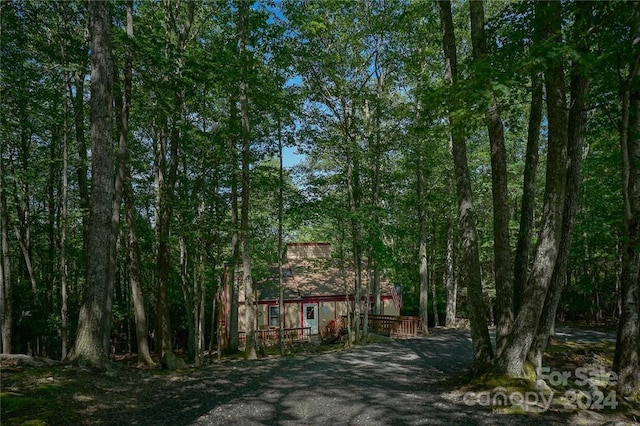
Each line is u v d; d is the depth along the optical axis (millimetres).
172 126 14000
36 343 19547
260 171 16531
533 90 9172
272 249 21109
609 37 8148
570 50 6016
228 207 18406
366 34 18453
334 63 18516
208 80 13328
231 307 20344
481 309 8852
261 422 6414
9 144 15188
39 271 22578
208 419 6570
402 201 22781
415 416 6527
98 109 9531
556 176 7586
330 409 7027
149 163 18000
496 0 17438
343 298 27859
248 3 15445
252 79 15086
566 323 25156
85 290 9531
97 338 9492
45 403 6754
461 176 9258
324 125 18906
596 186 18031
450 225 25375
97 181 9523
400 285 31359
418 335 20391
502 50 8898
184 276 17438
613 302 26328
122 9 14852
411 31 17797
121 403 7445
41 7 13359
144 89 14023
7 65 13945
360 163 19859
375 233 17828
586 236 19234
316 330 26859
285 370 11328
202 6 16609
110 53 9789
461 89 6734
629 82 7855
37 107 14086
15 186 14727
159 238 13984
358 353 14859
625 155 8125
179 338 28891
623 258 8484
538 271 7742
